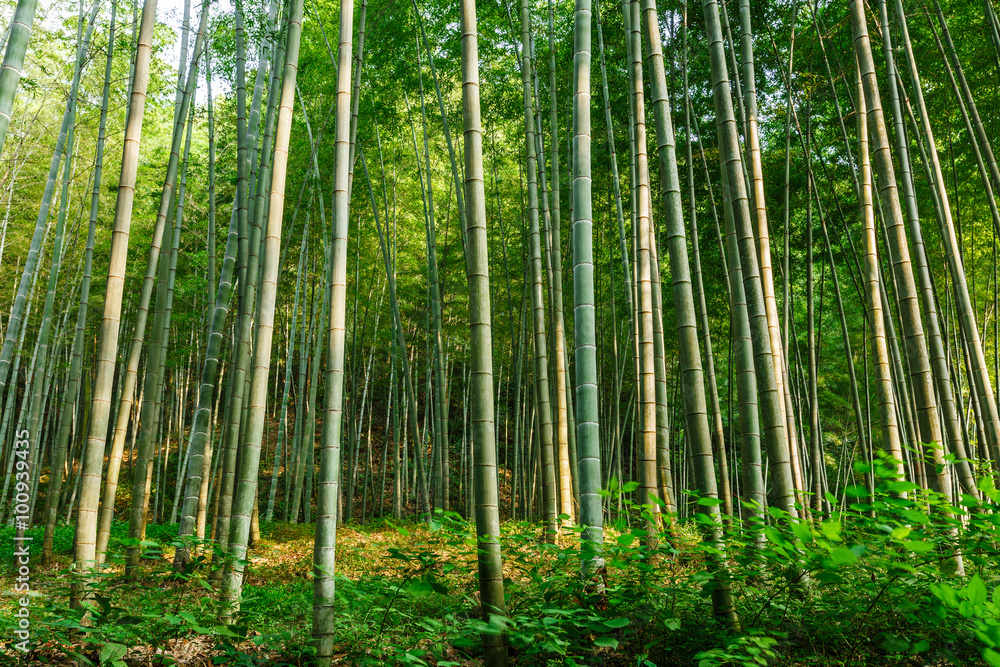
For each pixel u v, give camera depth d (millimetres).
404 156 11641
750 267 3459
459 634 2828
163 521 14359
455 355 16688
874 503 2500
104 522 5305
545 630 2658
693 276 8945
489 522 2814
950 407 4551
